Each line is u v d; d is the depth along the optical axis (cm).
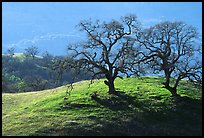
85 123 5881
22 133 5644
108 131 5625
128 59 7150
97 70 7388
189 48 7031
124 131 5644
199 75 7056
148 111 6359
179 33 7162
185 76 7069
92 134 5531
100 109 6550
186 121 6053
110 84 7350
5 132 5756
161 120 6084
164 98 6950
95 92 7281
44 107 6988
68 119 6125
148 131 5647
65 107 6775
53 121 6059
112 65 7250
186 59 7044
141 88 7712
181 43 7069
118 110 6469
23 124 6056
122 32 7288
